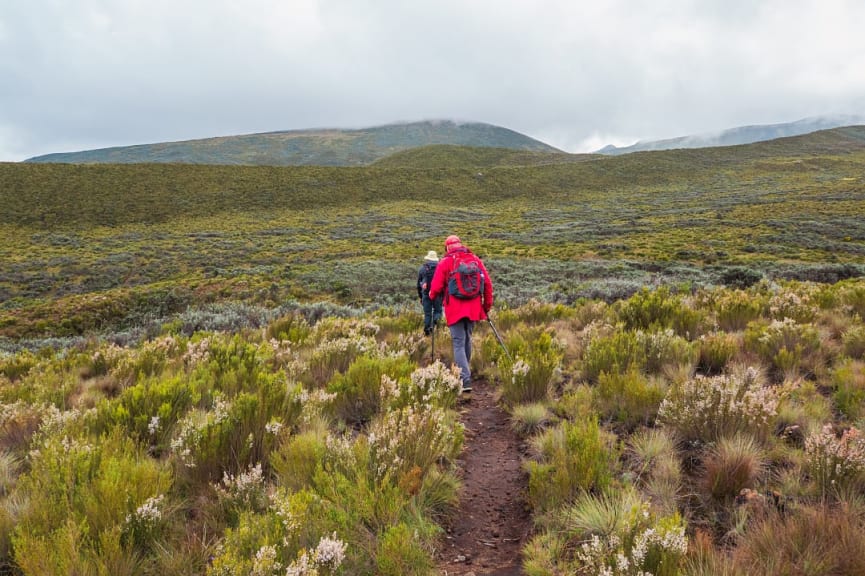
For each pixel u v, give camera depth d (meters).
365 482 2.83
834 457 2.81
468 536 2.96
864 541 2.14
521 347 6.52
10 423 4.44
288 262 36.81
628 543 2.30
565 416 4.59
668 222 51.44
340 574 2.30
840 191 68.69
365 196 83.81
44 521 2.52
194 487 3.25
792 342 5.79
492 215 69.81
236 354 6.77
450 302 5.92
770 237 38.72
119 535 2.36
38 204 62.59
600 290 16.00
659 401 4.29
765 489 2.91
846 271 22.31
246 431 3.66
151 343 8.09
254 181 84.56
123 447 3.48
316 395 4.62
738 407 3.61
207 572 2.17
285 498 2.59
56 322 21.55
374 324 9.53
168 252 42.03
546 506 2.99
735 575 2.08
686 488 3.08
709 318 7.77
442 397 4.92
